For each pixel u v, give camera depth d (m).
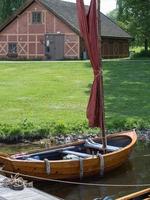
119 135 21.06
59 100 31.36
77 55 56.03
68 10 59.44
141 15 59.03
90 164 18.22
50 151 19.06
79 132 24.50
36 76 40.38
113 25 63.94
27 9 58.38
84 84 36.78
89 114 19.77
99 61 19.34
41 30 57.88
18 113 27.75
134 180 18.22
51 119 26.28
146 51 63.03
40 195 13.81
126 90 34.84
